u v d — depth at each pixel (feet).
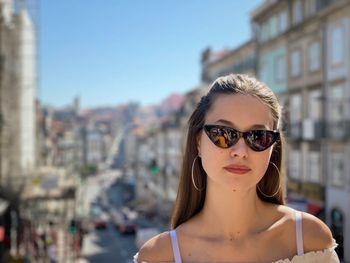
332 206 68.44
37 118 140.77
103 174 431.84
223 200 5.82
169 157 180.96
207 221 5.99
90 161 454.40
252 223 5.95
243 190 5.65
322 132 69.97
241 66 112.78
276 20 90.63
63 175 101.50
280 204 6.86
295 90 81.82
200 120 6.10
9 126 86.58
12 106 89.92
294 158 80.94
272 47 91.91
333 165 68.59
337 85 68.33
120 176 403.34
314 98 75.05
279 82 88.84
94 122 515.91
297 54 81.15
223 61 127.03
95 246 120.06
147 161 229.25
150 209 200.85
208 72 144.87
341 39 66.74
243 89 5.78
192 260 5.80
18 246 76.43
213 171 5.65
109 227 166.50
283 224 5.98
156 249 5.96
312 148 74.69
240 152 5.46
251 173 5.58
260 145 5.54
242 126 5.60
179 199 6.72
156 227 157.48
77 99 542.98
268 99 5.88
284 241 5.92
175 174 165.37
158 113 635.66
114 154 499.51
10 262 63.87
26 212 89.10
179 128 166.81
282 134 6.79
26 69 96.78
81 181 173.37
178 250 5.89
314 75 75.15
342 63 66.74
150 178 220.23
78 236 93.30
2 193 77.46
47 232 104.17
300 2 80.18
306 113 77.97
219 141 5.54
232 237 5.86
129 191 302.25
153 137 216.54
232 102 5.68
